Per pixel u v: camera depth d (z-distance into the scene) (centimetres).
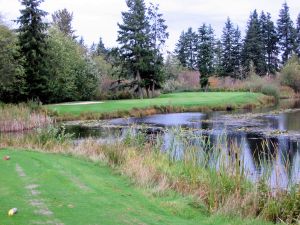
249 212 970
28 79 4516
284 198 1008
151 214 870
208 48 8462
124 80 6719
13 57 4234
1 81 3906
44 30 4700
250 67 8831
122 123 3541
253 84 7169
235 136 2541
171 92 7750
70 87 5075
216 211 961
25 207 834
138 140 1834
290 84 7856
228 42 9694
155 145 1727
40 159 1462
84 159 1570
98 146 1773
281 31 10175
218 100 5269
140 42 6372
